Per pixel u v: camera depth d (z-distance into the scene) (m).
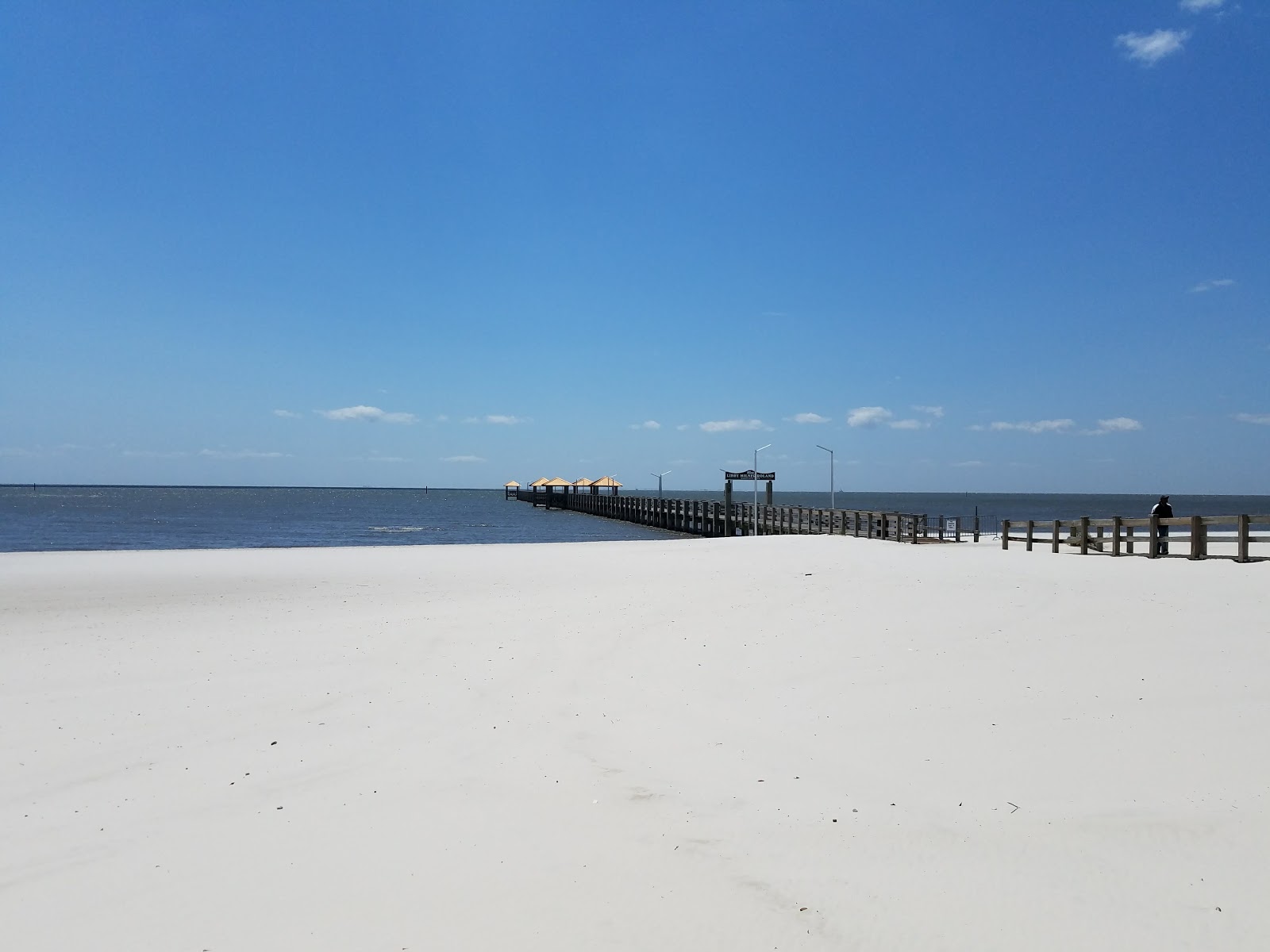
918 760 7.19
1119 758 6.92
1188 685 8.88
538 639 12.89
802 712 8.80
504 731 8.52
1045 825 5.71
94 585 19.95
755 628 13.13
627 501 80.06
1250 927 4.30
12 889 5.21
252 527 61.97
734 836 5.80
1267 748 6.95
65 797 6.85
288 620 15.03
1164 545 20.48
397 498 195.75
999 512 111.31
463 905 4.88
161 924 4.73
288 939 4.54
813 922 4.56
